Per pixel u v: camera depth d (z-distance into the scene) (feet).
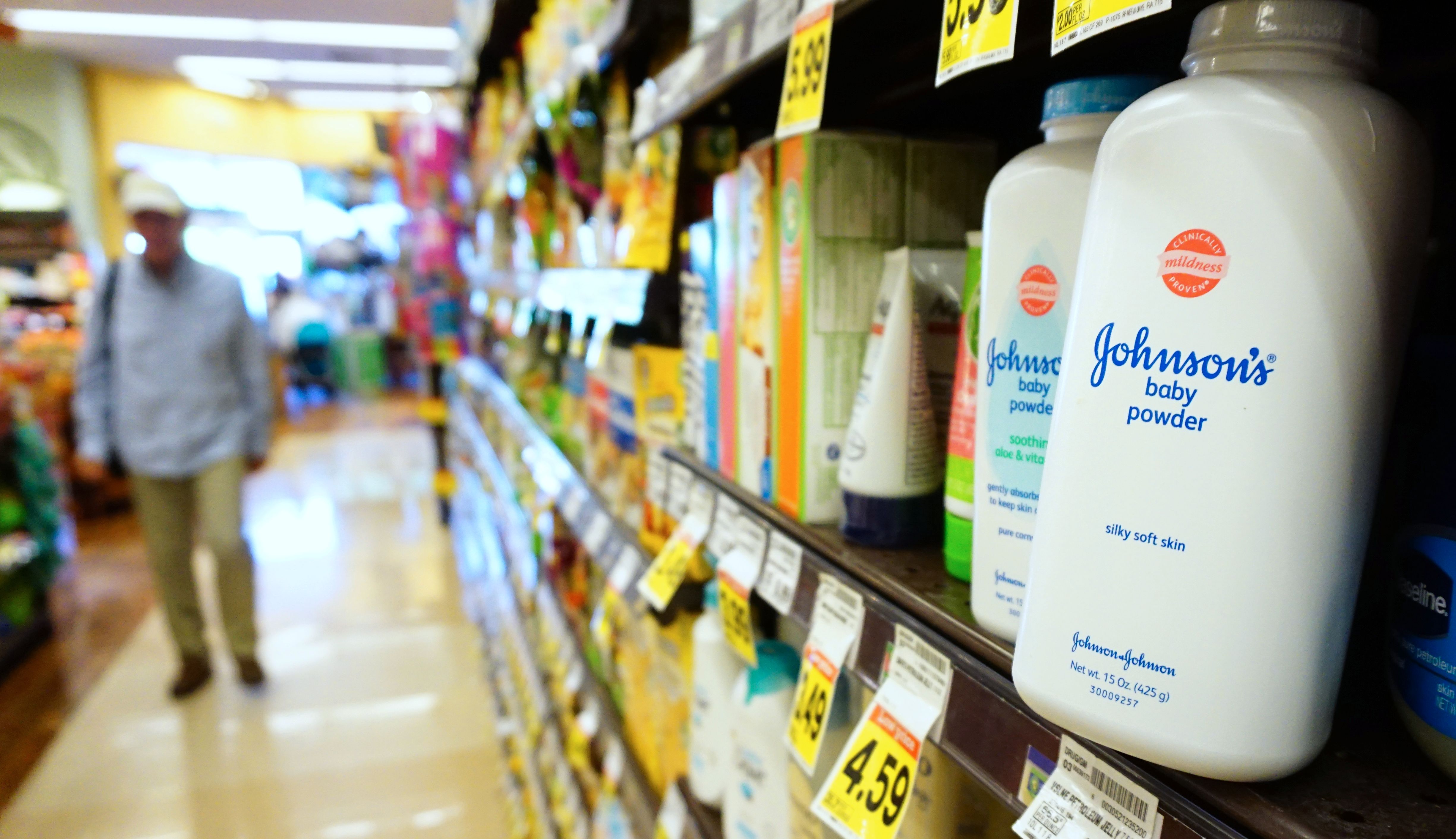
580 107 5.63
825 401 2.66
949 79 1.63
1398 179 1.23
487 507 11.51
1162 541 1.28
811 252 2.58
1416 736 1.32
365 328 37.81
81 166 25.53
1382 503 1.65
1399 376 1.31
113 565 15.62
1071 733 1.45
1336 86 1.23
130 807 8.34
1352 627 1.71
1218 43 1.30
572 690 5.77
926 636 1.93
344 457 23.99
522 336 8.87
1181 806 1.28
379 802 8.45
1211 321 1.24
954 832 2.26
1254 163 1.21
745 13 2.50
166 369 9.58
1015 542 1.76
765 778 3.06
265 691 10.61
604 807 4.83
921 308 2.35
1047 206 1.69
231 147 30.99
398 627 12.45
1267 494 1.22
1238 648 1.24
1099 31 1.27
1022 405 1.74
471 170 13.42
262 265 35.73
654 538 4.25
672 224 3.94
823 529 2.67
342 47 23.29
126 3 19.07
